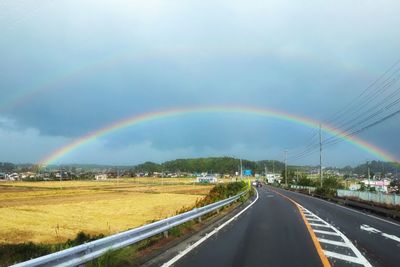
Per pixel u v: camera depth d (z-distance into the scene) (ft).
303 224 69.62
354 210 111.86
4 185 439.22
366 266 35.35
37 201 197.36
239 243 47.70
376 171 403.95
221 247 44.75
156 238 46.65
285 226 66.18
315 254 40.68
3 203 182.19
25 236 75.66
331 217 85.10
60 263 26.03
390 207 102.78
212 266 34.68
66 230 84.33
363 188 295.07
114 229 85.51
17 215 123.34
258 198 171.53
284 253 41.09
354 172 484.74
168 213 127.85
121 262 33.86
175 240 48.67
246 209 106.73
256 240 50.19
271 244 46.98
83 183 542.16
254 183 406.82
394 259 38.93
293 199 165.58
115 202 186.70
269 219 78.59
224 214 88.53
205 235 54.95
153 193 281.33
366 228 65.72
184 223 58.80
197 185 469.16
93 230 83.97
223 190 140.87
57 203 181.57
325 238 52.60
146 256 38.29
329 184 304.50
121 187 402.72
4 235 77.00
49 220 107.65
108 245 33.22
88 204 173.99
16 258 33.09
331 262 36.73
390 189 286.25
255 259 37.83
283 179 497.87
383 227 68.39
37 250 36.86
